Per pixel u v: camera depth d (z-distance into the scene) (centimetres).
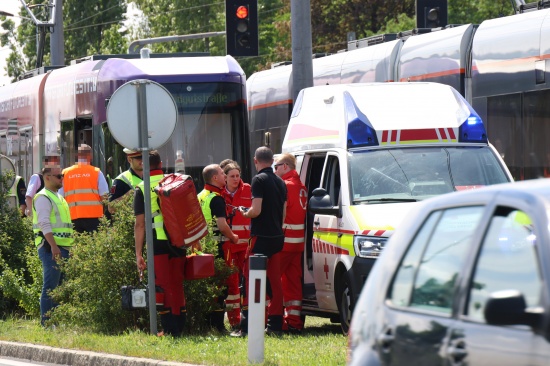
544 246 1245
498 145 5162
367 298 1546
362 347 1509
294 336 3344
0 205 4381
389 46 6144
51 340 3309
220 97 5641
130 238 3512
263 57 18475
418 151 3456
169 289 3303
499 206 1366
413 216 1538
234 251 3581
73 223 4306
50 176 3731
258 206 3325
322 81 6875
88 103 5838
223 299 3541
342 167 3425
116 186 3575
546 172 4841
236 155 5641
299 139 3812
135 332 3372
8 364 3188
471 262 1361
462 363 1298
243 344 3042
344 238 3303
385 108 3544
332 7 17038
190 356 2816
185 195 3206
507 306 1178
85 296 3562
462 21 15638
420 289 1438
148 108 3278
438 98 3606
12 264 4306
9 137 7244
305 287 3647
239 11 5994
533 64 4931
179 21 18712
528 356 1191
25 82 7025
